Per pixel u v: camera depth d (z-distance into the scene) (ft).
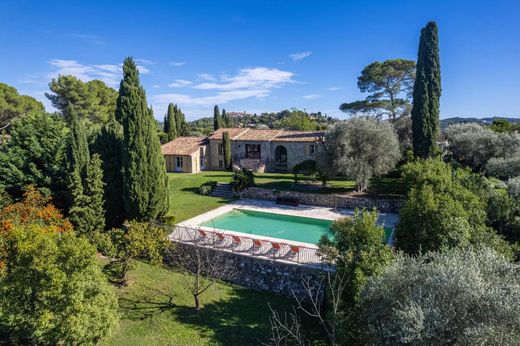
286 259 50.52
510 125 136.77
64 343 31.68
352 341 30.71
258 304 46.14
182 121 212.02
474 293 22.33
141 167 61.87
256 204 91.30
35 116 71.31
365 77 145.79
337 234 42.14
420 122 101.55
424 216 43.47
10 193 63.46
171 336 38.14
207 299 46.80
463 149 96.32
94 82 175.01
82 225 59.41
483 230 44.09
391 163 88.84
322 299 44.42
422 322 21.57
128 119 60.75
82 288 32.78
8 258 35.88
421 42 101.65
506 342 19.79
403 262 29.25
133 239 49.24
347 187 99.30
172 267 57.16
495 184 78.18
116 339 37.24
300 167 107.86
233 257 53.47
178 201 94.53
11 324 30.76
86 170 60.70
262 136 140.26
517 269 26.53
